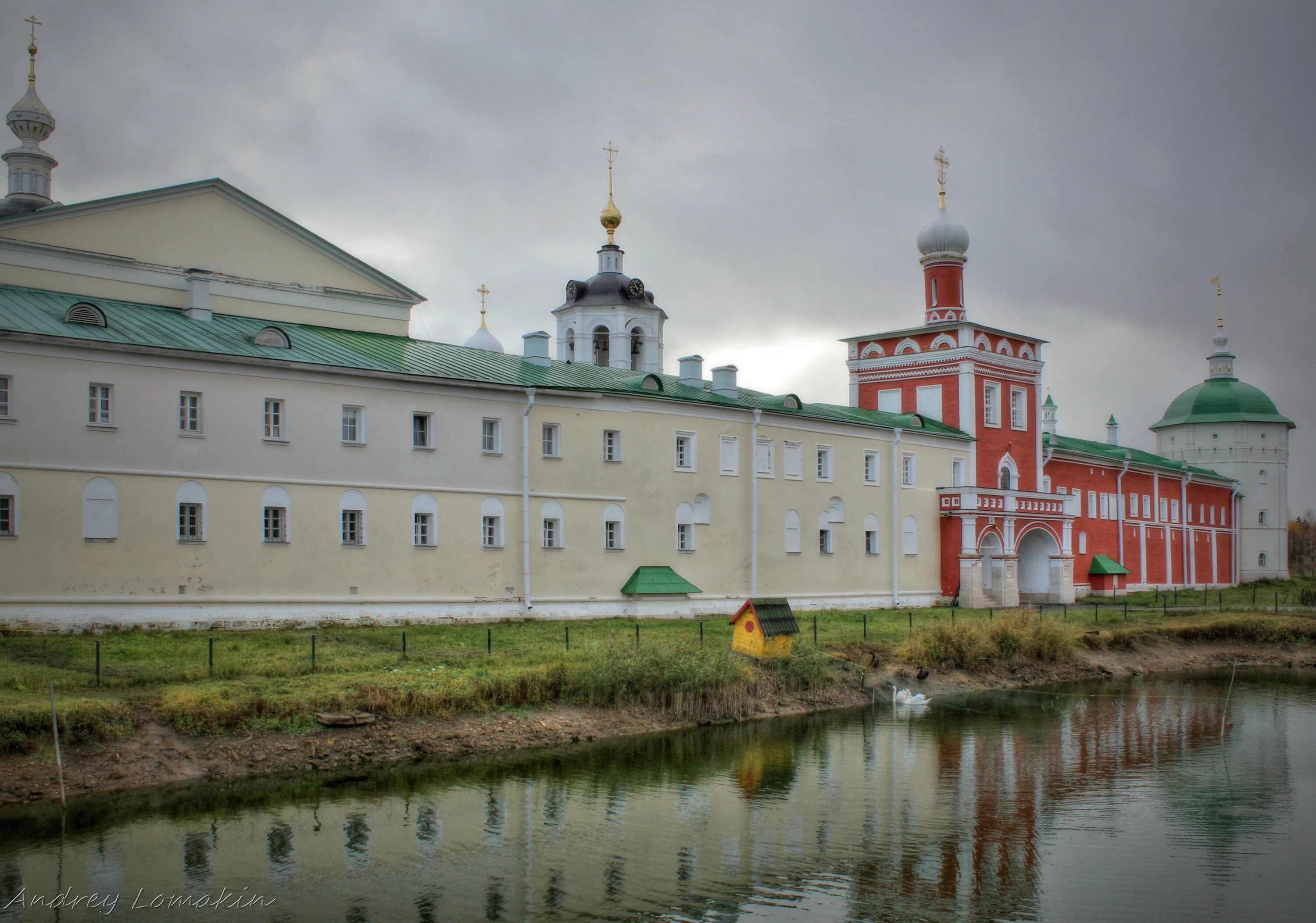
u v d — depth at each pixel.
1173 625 53.28
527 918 17.27
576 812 22.64
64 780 22.09
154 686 26.48
